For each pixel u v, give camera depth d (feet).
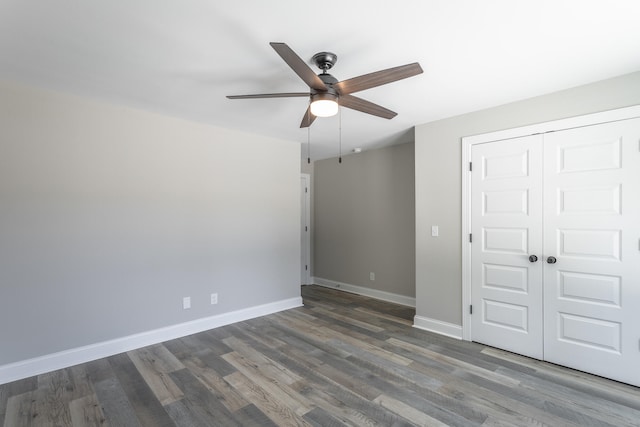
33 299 8.46
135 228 10.16
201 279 11.63
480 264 10.31
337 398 7.29
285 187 14.30
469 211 10.53
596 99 8.23
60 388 7.75
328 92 6.59
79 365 8.95
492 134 10.02
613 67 7.45
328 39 6.23
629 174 7.80
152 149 10.52
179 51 6.66
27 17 5.48
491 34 6.07
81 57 6.89
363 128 12.41
